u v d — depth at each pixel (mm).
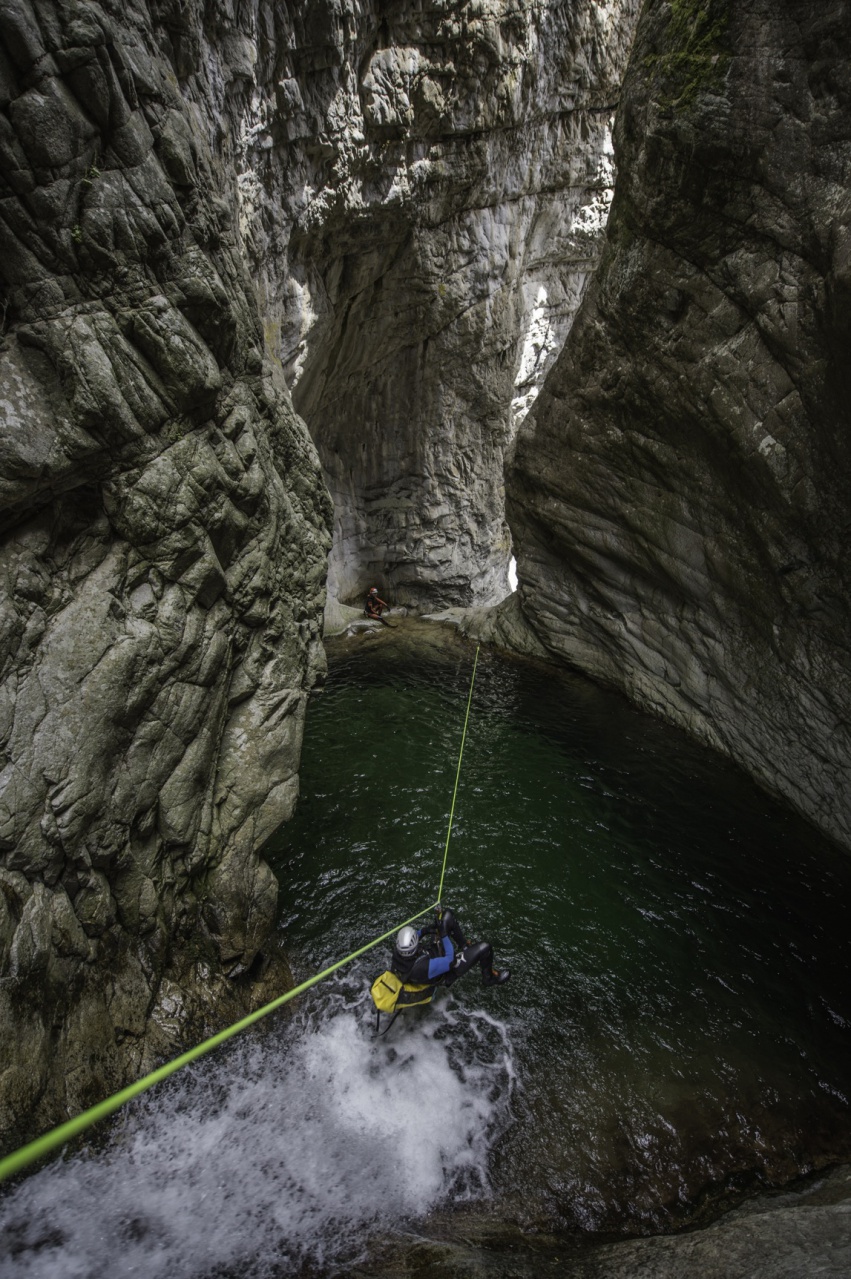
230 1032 3803
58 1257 3717
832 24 5699
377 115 10617
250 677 5812
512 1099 5172
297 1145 4633
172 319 4488
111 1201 4023
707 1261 3430
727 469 8289
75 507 4344
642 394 9102
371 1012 5754
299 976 6027
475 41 11031
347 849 7738
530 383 19047
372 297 13656
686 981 6359
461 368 15898
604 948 6676
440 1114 4996
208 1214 4102
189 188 4691
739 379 7621
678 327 8297
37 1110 3906
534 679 12703
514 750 10062
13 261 3711
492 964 5883
